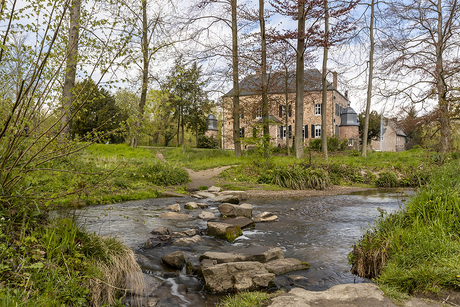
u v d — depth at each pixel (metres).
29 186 3.81
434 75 21.67
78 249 3.48
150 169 13.96
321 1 17.55
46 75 3.57
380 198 11.26
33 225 3.67
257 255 4.66
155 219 7.41
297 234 6.43
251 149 24.75
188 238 5.79
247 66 20.34
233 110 21.77
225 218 7.64
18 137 3.37
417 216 4.36
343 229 6.82
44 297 2.55
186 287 3.88
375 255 4.12
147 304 3.35
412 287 3.27
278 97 26.53
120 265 3.68
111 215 7.41
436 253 3.63
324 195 12.09
